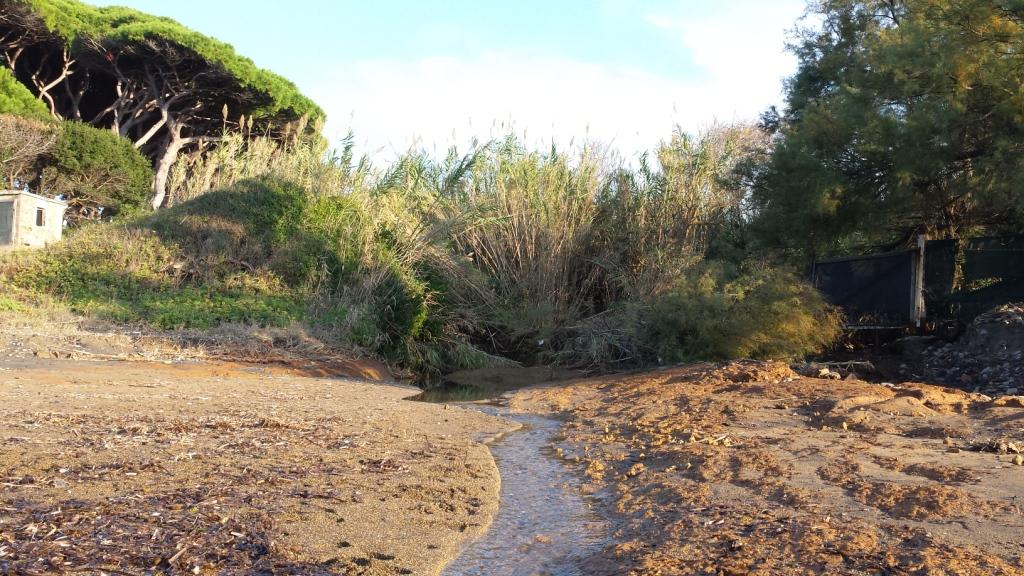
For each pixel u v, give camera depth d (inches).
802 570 135.2
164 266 663.1
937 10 593.0
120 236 694.5
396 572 144.3
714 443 260.2
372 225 706.2
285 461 222.7
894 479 194.2
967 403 315.9
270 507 173.5
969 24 556.4
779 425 292.5
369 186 741.3
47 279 634.2
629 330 621.3
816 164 637.3
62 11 1091.3
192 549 143.2
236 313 606.2
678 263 684.7
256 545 148.8
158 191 1121.4
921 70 577.0
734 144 792.3
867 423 281.3
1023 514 159.5
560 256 727.7
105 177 1039.0
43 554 135.4
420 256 706.2
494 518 189.9
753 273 583.8
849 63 819.4
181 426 269.1
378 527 169.3
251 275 665.0
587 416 368.8
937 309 540.1
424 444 274.5
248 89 1138.0
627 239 744.3
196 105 1176.2
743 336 537.6
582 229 740.7
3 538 141.8
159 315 581.3
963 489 180.9
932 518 160.6
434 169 784.3
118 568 132.3
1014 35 544.1
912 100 617.6
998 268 520.1
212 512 165.8
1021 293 505.0
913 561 135.1
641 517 184.9
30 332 503.5
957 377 461.4
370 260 680.4
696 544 154.2
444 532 172.7
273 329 585.6
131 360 474.6
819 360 564.1
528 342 709.3
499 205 752.3
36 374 394.0
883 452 228.4
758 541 152.2
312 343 577.9
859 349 576.7
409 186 754.8
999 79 542.3
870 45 677.3
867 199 643.5
